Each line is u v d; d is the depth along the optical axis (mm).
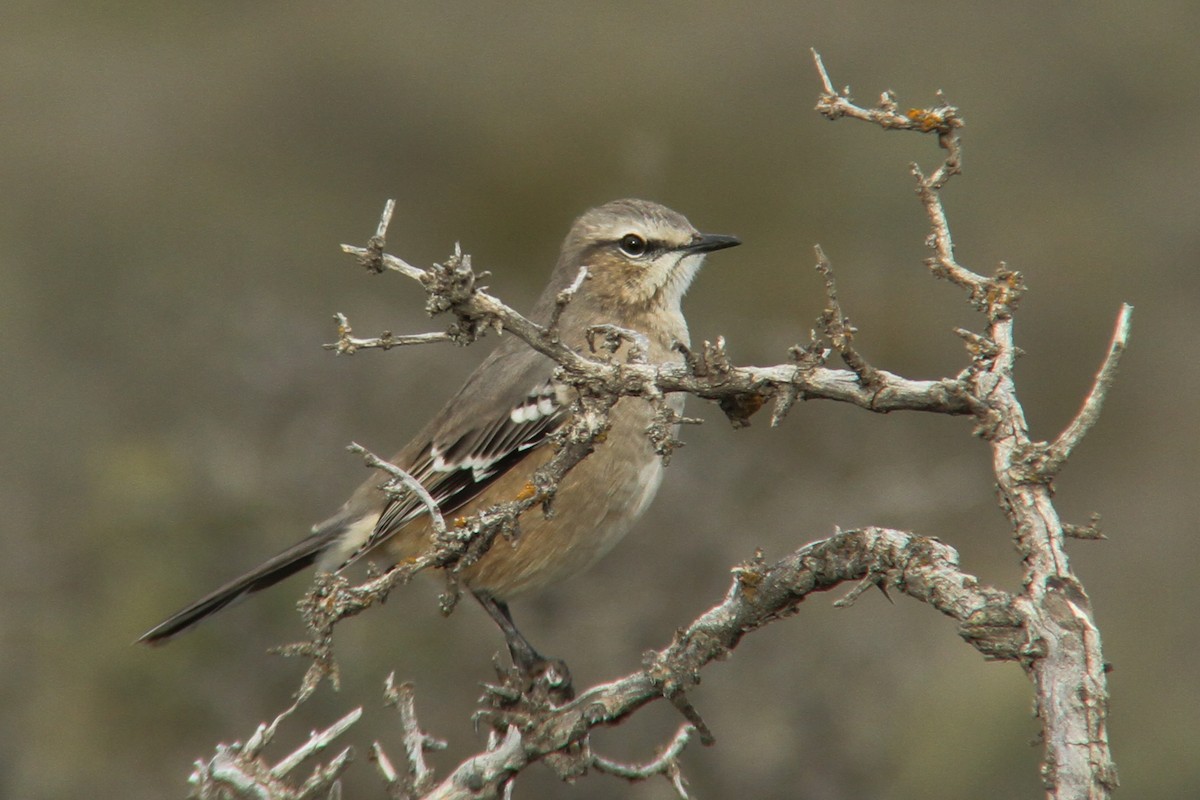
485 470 9898
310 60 20219
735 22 19516
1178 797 11750
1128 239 17359
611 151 18844
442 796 6117
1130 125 18438
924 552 5113
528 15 20484
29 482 13781
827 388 5293
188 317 16156
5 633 11922
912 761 11883
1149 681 13070
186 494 12547
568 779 6176
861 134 18562
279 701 11531
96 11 20938
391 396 13516
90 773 11242
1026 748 11836
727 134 18797
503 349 10359
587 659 11586
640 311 10273
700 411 13492
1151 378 16562
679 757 11148
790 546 12438
